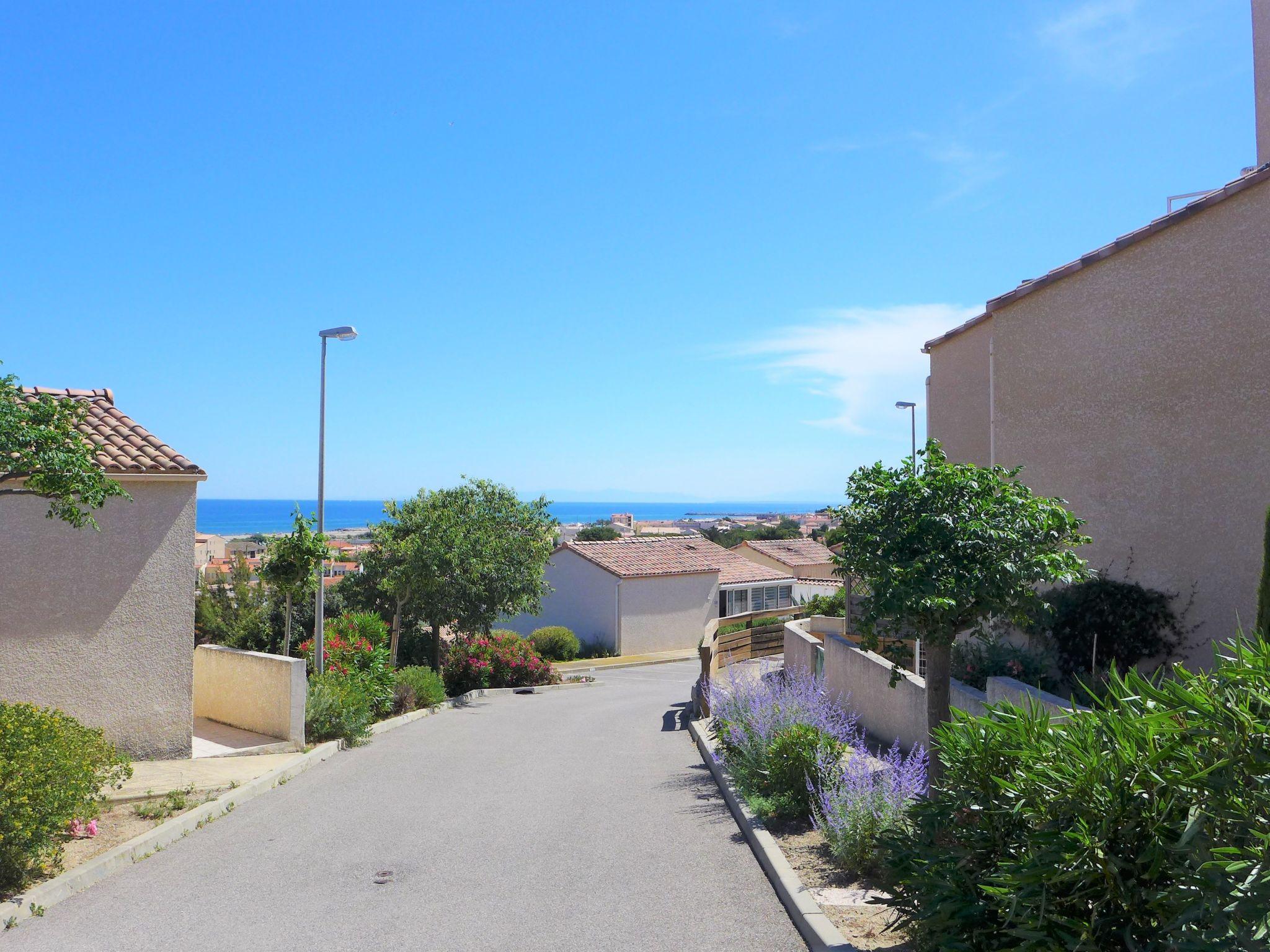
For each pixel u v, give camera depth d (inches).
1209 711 151.0
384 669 718.5
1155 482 476.4
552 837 340.8
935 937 197.6
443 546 911.7
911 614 306.2
